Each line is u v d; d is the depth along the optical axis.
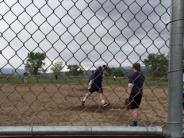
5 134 2.03
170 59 2.18
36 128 2.06
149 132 2.15
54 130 2.07
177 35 2.15
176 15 2.15
